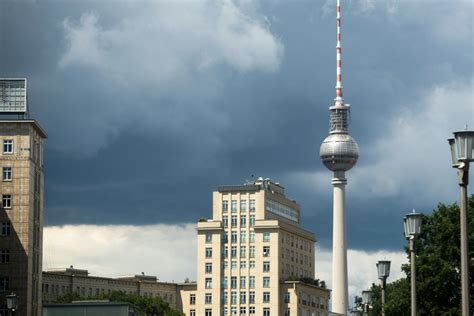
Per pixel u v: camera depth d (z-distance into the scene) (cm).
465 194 6169
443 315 13850
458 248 14175
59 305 15875
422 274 14150
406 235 8262
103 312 15862
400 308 14412
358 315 14775
